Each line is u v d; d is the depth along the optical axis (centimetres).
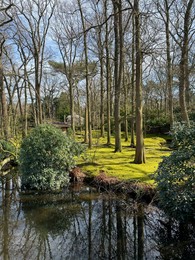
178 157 636
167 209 641
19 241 618
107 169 1130
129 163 1237
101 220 742
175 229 658
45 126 1077
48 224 714
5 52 2092
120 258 550
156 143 2122
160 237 637
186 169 626
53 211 802
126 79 2298
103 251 579
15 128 2131
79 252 572
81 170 1154
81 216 768
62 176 1041
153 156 1438
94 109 3081
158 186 650
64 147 1036
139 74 1179
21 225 704
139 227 693
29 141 1021
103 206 837
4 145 1491
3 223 715
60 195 948
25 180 1014
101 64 1998
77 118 3509
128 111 2583
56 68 2802
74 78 2656
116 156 1453
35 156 997
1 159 1373
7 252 568
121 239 637
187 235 626
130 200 838
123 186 897
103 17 1816
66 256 556
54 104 4178
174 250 571
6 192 997
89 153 1552
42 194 964
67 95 3994
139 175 995
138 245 605
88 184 1049
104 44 1806
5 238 631
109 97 1958
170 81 1606
